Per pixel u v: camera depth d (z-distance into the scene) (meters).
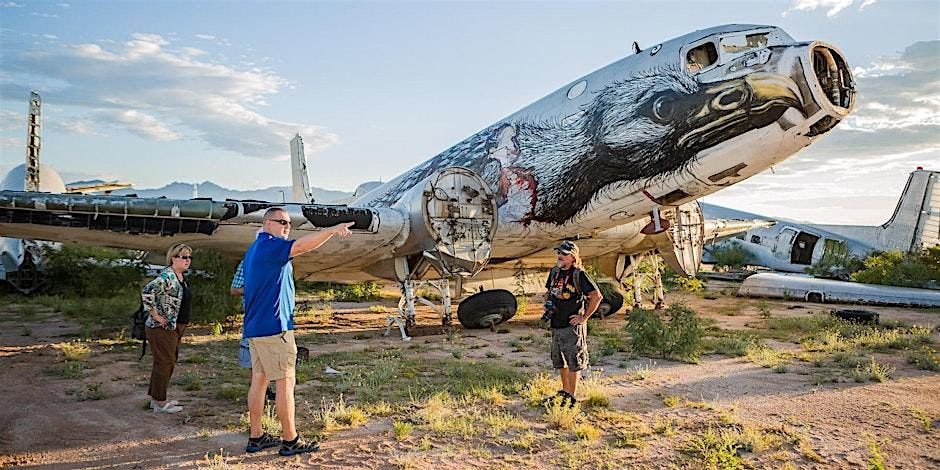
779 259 36.25
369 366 8.95
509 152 13.24
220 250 12.85
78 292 21.02
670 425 5.91
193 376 8.02
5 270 20.95
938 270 22.92
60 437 5.45
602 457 5.00
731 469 4.68
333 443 5.33
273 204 11.26
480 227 12.45
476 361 9.41
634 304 17.03
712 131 10.20
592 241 14.55
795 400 6.89
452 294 20.55
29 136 23.03
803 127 9.39
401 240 12.50
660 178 11.02
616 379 8.04
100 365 8.84
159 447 5.20
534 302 20.81
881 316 15.99
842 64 9.61
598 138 11.70
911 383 7.77
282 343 4.98
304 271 14.39
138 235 11.36
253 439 5.12
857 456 5.09
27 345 10.74
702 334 10.28
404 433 5.50
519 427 5.80
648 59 11.50
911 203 35.31
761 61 9.79
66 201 9.95
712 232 19.84
